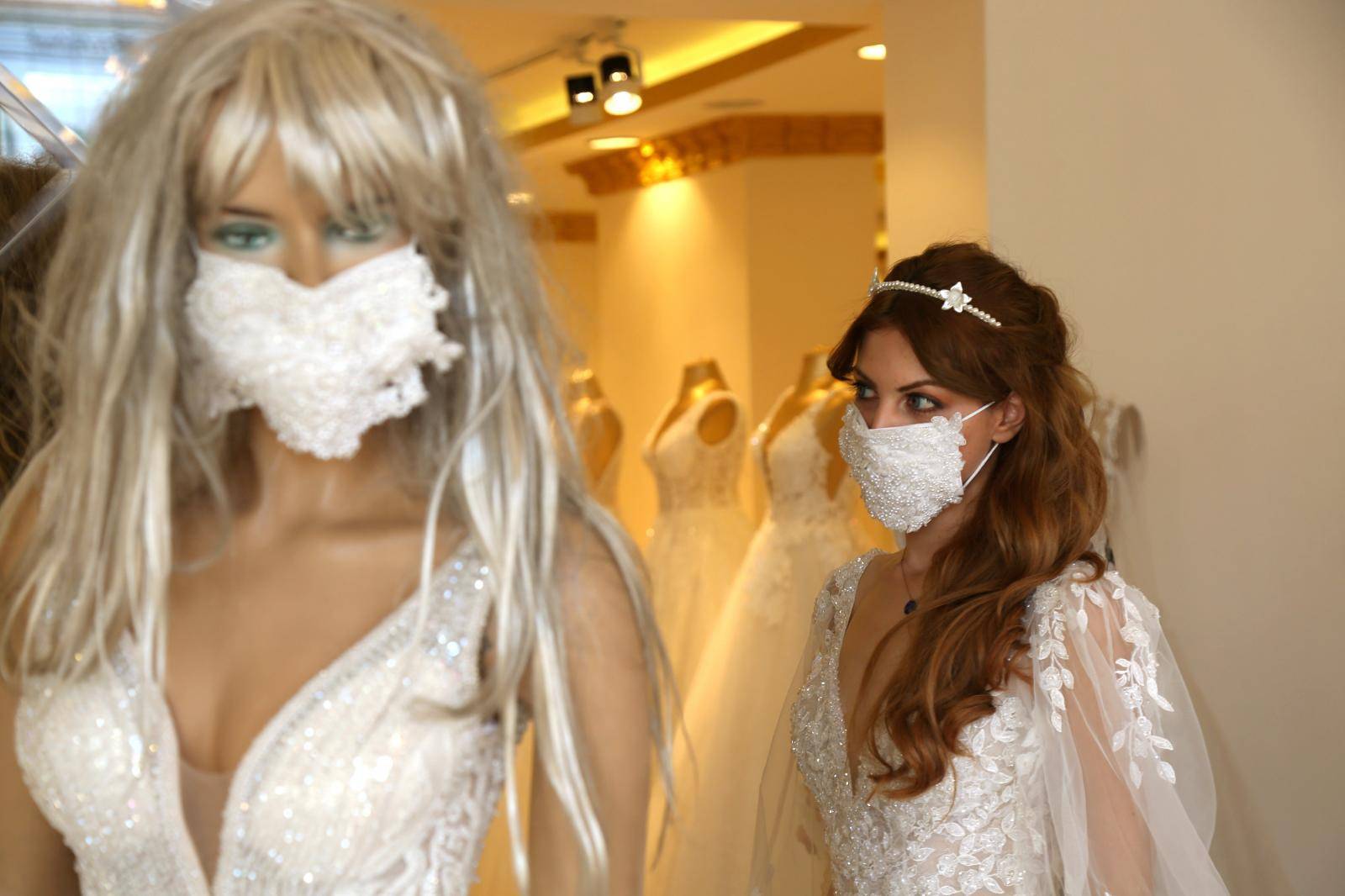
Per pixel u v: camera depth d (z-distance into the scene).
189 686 1.08
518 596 1.05
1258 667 3.40
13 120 1.71
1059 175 3.59
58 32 1.69
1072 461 1.98
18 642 1.09
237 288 0.97
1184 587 3.41
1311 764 3.37
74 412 1.05
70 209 1.06
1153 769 1.78
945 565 2.00
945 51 3.82
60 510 1.07
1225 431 3.44
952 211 3.81
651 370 8.64
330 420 1.00
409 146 0.96
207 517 1.11
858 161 7.66
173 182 0.97
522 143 1.09
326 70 0.95
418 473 1.11
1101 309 3.55
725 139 7.58
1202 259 3.46
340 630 1.08
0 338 1.62
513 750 1.06
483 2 4.12
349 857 1.02
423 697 1.05
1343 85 3.40
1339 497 3.34
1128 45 3.52
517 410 1.06
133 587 1.03
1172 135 3.48
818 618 2.30
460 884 1.09
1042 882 1.83
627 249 8.86
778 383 7.59
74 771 1.05
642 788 1.11
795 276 7.60
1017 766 1.82
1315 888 3.35
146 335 1.00
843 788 1.98
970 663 1.86
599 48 6.50
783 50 6.07
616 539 1.12
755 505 7.54
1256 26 3.43
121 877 1.07
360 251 1.00
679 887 4.14
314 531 1.11
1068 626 1.83
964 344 1.95
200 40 0.99
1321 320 3.37
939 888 1.81
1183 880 1.76
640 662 1.12
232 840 1.03
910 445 1.97
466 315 1.05
